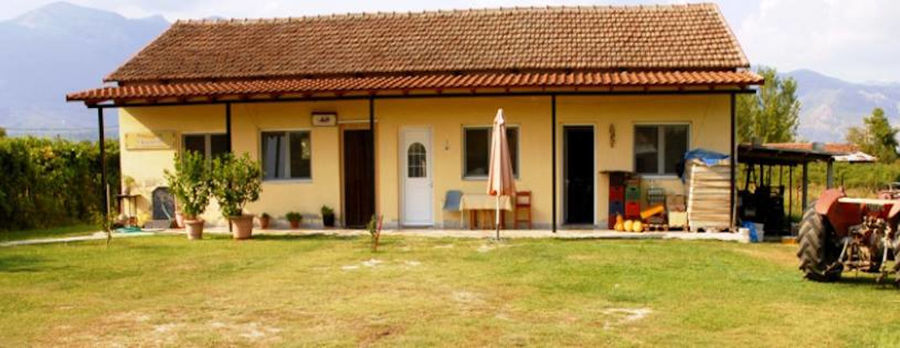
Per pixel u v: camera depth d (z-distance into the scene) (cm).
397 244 1327
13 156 1820
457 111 1596
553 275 974
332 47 1781
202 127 1683
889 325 688
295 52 1773
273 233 1534
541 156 1577
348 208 1659
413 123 1614
